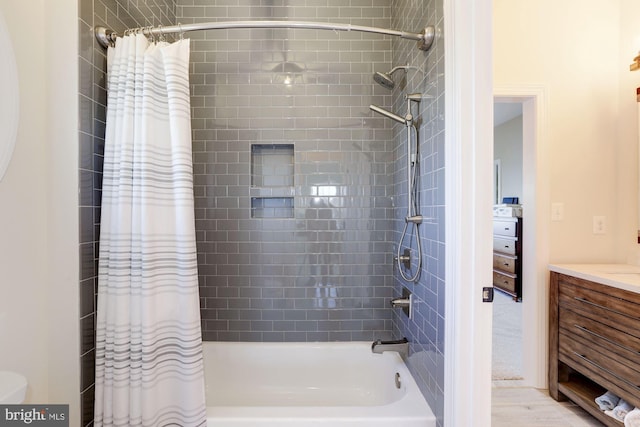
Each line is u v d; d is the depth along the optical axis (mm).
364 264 2027
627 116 2041
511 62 2074
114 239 1185
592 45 2090
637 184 2014
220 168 2010
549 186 2068
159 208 1244
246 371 1928
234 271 2010
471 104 1031
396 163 1934
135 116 1209
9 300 970
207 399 1883
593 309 1724
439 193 1205
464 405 1034
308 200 2023
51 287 1115
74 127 1124
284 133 2018
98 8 1240
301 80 2020
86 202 1171
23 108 1016
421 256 1432
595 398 1783
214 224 2012
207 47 2006
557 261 2082
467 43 1032
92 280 1203
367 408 1274
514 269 3939
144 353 1176
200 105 2006
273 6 2018
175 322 1263
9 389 858
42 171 1089
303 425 1198
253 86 2010
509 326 3168
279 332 2016
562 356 1938
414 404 1311
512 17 2078
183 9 2010
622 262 2051
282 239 2018
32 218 1050
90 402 1188
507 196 5055
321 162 2020
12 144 962
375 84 2021
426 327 1355
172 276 1268
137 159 1197
